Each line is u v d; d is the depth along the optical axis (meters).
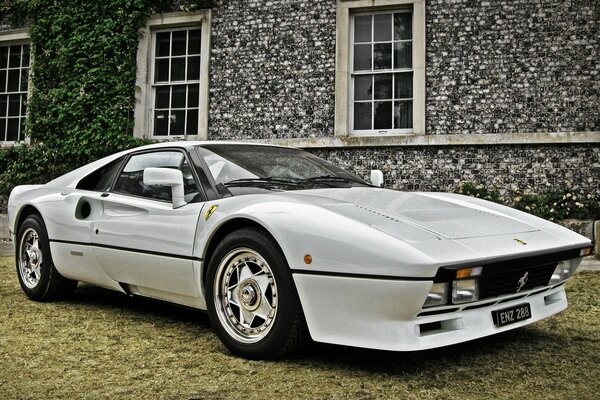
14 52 10.31
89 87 9.11
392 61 7.96
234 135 8.43
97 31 9.10
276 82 8.27
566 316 3.58
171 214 3.08
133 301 4.13
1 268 5.96
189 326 3.35
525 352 2.77
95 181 3.87
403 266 2.16
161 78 9.13
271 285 2.56
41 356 2.73
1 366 2.57
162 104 9.12
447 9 7.59
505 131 7.29
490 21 7.42
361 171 7.79
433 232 2.43
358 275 2.27
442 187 7.46
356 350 2.78
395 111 7.93
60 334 3.16
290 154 3.71
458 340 2.36
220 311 2.75
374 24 8.07
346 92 7.94
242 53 8.48
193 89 8.95
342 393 2.18
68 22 9.30
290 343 2.52
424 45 7.60
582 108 7.05
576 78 7.09
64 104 9.23
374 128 8.01
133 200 3.41
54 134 9.35
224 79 8.55
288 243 2.46
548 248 2.62
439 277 2.16
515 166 7.22
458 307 2.36
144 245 3.18
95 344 2.95
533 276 2.65
